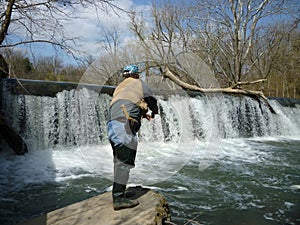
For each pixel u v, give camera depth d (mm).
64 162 7309
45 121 9086
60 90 9484
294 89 28781
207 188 5594
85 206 2680
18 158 7445
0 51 6113
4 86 8484
